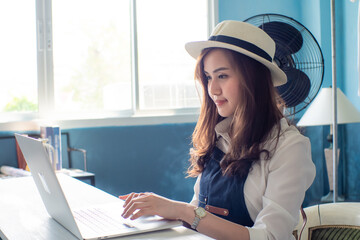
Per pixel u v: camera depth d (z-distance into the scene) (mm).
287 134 1279
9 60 3072
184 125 3551
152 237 1051
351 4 3604
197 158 1480
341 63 3760
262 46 1317
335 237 1634
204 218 1166
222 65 1303
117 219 1188
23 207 1444
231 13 3668
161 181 3488
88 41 3322
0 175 2736
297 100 2322
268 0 3789
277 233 1154
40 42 3125
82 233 1069
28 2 3098
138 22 3455
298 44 2318
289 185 1205
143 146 3418
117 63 3428
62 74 3244
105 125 3268
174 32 3582
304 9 3898
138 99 3475
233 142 1313
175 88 3609
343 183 3822
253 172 1286
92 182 2764
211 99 1466
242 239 1142
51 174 1043
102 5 3354
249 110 1295
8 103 3086
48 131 2824
